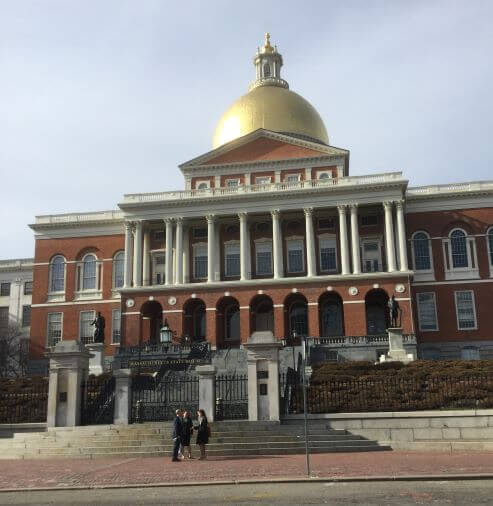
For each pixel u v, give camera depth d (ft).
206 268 221.87
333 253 215.31
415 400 91.86
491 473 57.52
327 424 85.10
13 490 55.62
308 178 226.79
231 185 230.68
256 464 68.18
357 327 196.34
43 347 228.22
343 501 46.16
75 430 85.46
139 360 164.25
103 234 235.40
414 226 216.74
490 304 206.69
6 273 293.84
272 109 246.06
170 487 55.36
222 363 170.09
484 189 214.69
